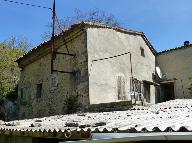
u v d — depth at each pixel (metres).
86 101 12.03
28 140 7.29
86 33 12.69
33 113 15.35
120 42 14.30
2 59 21.52
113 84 13.17
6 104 19.14
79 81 12.55
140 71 15.37
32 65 16.12
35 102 15.30
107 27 13.65
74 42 13.23
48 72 14.64
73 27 12.90
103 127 4.73
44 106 14.56
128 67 14.42
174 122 4.35
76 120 7.61
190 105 10.21
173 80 16.89
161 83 17.09
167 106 10.34
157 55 17.78
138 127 3.97
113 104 10.82
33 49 15.18
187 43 16.94
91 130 4.56
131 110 9.52
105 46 13.36
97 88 12.38
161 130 3.55
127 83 14.05
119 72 13.73
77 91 12.56
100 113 9.54
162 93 16.98
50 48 14.41
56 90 13.84
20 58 16.59
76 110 12.42
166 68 17.34
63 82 13.47
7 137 8.37
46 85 14.66
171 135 3.04
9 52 22.45
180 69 16.83
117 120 6.09
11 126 8.14
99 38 13.19
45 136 5.73
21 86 16.81
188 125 3.55
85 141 3.68
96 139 3.58
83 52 12.64
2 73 20.69
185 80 16.56
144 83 15.32
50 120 8.98
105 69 13.01
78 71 12.70
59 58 13.94
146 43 16.47
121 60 14.07
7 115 18.67
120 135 3.63
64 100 13.22
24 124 8.48
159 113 7.21
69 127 5.79
